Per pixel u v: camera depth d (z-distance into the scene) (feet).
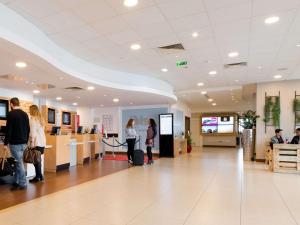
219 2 11.71
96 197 13.83
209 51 18.70
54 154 22.40
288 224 9.95
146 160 31.07
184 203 12.71
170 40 16.42
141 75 26.55
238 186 16.46
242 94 38.45
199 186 16.43
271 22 13.85
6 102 24.45
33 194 14.46
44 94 28.30
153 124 28.63
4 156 17.53
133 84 25.84
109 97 30.94
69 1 11.37
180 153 40.42
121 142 41.83
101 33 15.10
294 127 28.43
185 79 28.84
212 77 27.68
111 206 12.22
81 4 11.66
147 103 37.88
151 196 14.01
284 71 24.91
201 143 60.90
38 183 17.42
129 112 41.93
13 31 11.96
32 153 17.12
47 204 12.55
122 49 18.06
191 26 14.29
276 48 18.11
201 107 59.52
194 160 31.01
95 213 11.23
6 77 19.42
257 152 29.78
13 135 15.24
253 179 18.81
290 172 21.62
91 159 31.45
